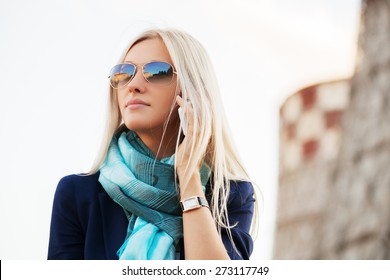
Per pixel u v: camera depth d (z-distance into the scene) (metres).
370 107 6.20
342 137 6.41
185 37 4.65
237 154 4.84
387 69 6.21
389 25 6.39
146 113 4.48
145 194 4.47
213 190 4.58
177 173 4.58
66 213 4.50
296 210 6.74
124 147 4.63
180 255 4.47
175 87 4.54
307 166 6.88
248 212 4.78
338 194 6.23
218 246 4.32
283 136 7.41
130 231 4.45
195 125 4.45
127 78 4.52
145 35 4.62
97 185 4.58
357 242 5.91
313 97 7.22
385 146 6.05
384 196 5.90
